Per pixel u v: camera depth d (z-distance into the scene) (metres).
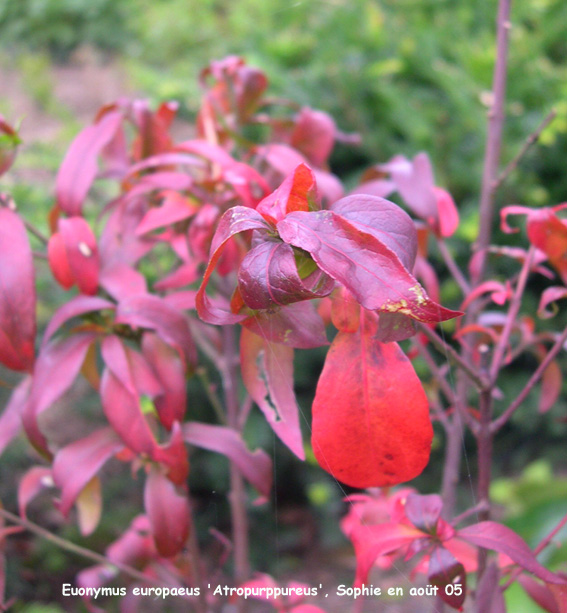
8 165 0.38
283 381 0.31
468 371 0.35
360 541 0.32
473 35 1.07
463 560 0.36
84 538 0.75
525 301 0.90
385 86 0.93
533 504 0.67
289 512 0.91
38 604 0.66
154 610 0.60
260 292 0.25
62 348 0.36
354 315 0.28
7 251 0.35
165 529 0.35
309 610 0.38
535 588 0.34
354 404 0.29
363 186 0.42
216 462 0.88
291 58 1.07
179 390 0.36
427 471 0.88
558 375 0.42
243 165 0.38
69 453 0.36
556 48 1.05
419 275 0.43
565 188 0.93
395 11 1.15
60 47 1.78
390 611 0.35
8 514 0.40
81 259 0.37
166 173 0.39
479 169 0.90
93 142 0.39
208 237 0.37
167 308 0.36
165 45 1.40
